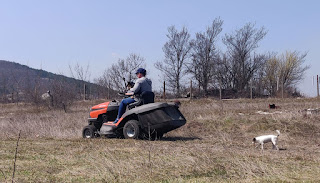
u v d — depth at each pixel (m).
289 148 9.35
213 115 16.39
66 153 8.41
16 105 30.55
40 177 6.29
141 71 10.69
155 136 10.89
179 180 6.04
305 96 34.12
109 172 6.52
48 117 19.73
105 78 32.09
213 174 6.46
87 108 25.72
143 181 6.01
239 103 25.30
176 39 46.41
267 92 48.47
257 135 12.15
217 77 46.84
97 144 9.67
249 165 6.83
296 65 48.72
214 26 46.56
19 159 7.83
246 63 47.38
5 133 13.05
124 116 10.59
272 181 5.98
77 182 5.99
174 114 10.55
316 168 6.84
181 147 9.16
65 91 26.06
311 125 12.98
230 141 10.58
